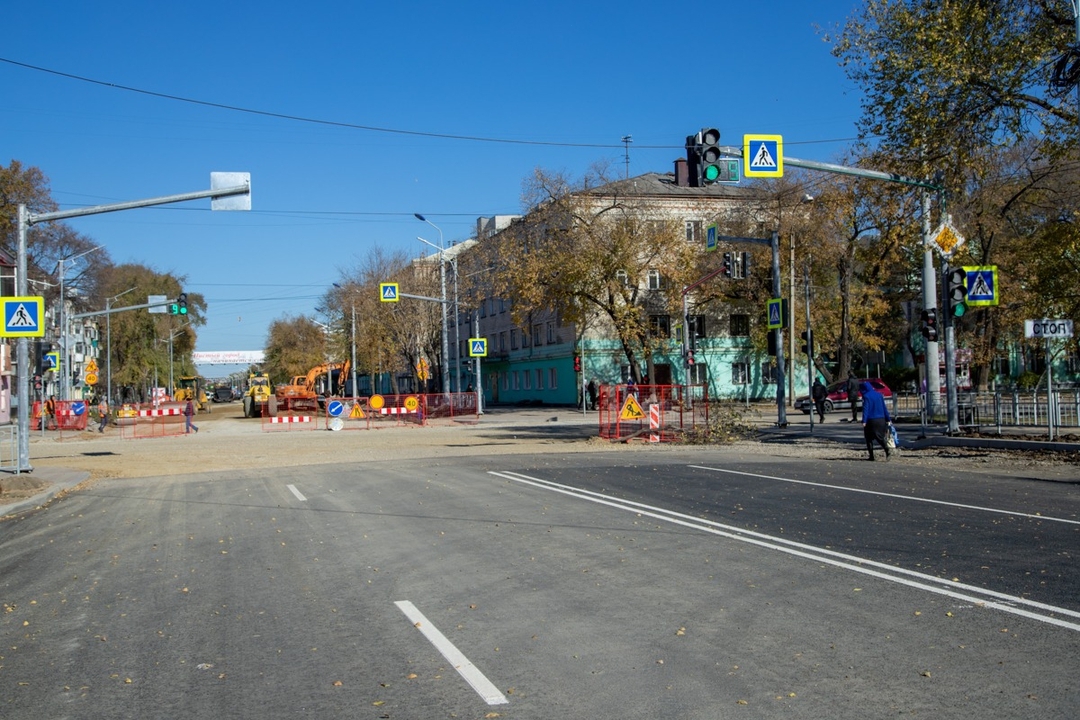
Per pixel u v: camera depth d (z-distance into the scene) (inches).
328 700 209.0
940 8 824.9
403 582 331.9
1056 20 797.2
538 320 2709.2
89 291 2694.4
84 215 815.7
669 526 437.1
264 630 273.7
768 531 416.5
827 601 283.7
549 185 1924.2
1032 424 913.5
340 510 539.5
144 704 210.8
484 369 3243.1
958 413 1008.2
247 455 1092.5
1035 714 187.2
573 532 426.9
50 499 676.7
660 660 229.3
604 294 2046.0
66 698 216.8
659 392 1173.1
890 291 2236.7
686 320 1728.6
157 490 705.6
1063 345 1389.0
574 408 2396.7
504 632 260.4
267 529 477.1
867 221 1754.4
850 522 437.7
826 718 187.6
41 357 1625.2
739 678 213.9
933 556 349.7
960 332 1734.7
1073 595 283.4
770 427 1354.6
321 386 3595.0
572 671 223.0
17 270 829.8
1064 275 1141.7
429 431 1600.6
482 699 205.5
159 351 3393.2
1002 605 273.1
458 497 576.1
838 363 2240.4
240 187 797.9
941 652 229.5
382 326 2539.4
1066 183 1289.4
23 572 383.6
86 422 1884.8
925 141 839.7
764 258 2084.2
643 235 1940.2
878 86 864.3
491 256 2310.5
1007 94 808.3
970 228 1464.1
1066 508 473.1
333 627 273.9
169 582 350.0
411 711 199.5
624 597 296.8
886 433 808.3
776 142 720.3
